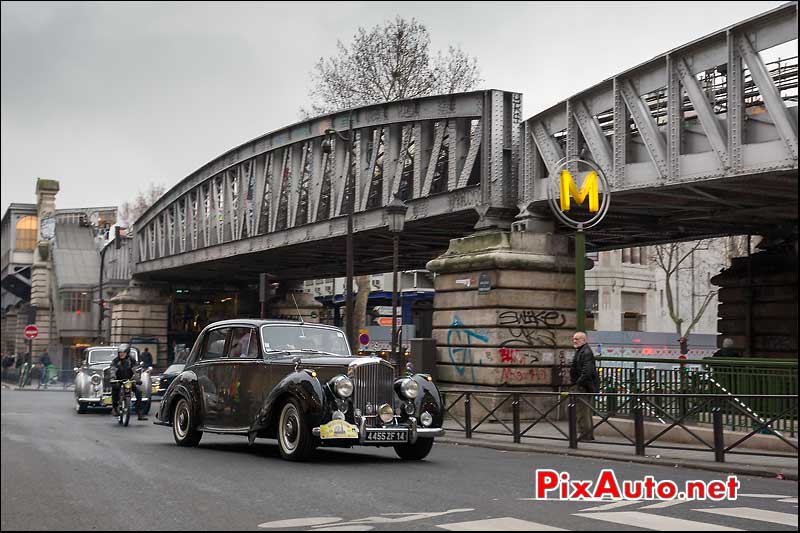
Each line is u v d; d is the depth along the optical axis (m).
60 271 77.25
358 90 47.44
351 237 26.78
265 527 7.52
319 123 31.89
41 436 13.89
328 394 12.59
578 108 22.03
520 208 24.02
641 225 25.66
